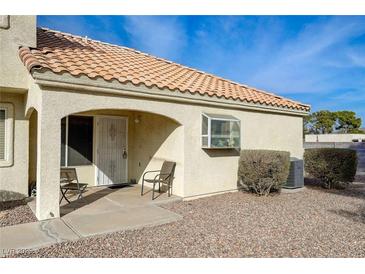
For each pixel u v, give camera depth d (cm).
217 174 1028
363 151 2688
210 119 957
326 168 1157
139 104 828
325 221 712
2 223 648
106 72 791
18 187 880
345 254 516
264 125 1205
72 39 1234
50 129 667
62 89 687
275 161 959
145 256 500
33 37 826
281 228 655
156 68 1123
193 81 1090
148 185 1120
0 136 859
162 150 1039
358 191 1143
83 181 1091
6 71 774
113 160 1178
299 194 1063
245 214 770
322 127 5831
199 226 663
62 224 635
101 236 584
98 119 1133
